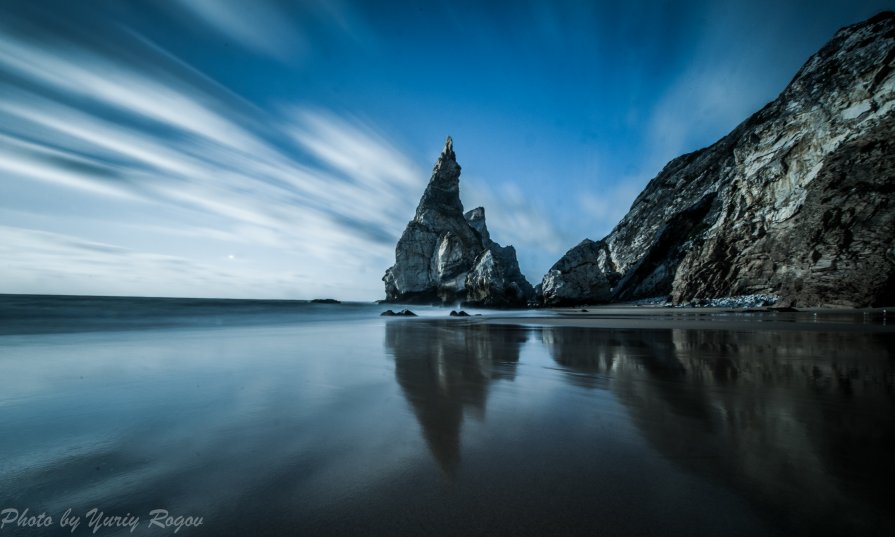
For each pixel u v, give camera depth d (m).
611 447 2.83
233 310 35.84
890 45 29.19
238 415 3.69
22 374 5.78
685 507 2.00
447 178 86.12
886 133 27.05
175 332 13.87
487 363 6.72
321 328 16.11
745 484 2.22
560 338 10.95
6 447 2.89
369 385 5.01
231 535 1.80
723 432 3.10
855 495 2.07
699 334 11.29
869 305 24.50
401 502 2.09
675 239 55.81
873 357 6.71
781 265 32.59
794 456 2.61
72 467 2.54
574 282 57.25
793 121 35.78
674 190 68.25
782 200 35.00
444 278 72.31
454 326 17.39
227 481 2.34
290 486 2.28
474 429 3.27
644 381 5.11
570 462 2.58
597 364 6.48
